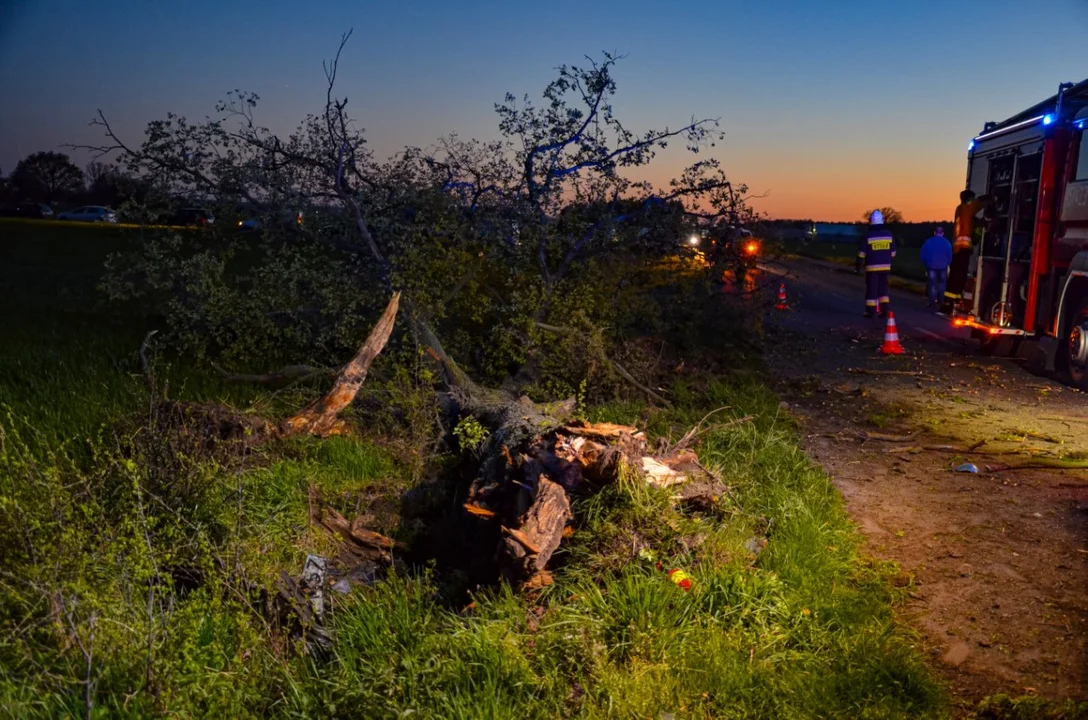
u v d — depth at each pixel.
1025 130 11.70
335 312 8.62
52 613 3.57
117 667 3.47
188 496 4.99
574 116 9.07
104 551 4.07
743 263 11.03
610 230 9.37
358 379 7.11
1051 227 11.34
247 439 6.18
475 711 3.43
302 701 3.47
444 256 8.88
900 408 9.40
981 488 6.61
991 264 12.77
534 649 3.83
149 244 8.73
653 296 10.97
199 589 4.04
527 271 9.51
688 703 3.61
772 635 4.08
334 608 4.39
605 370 8.66
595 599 4.16
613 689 3.58
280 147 9.00
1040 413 9.22
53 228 41.56
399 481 6.36
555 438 5.36
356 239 9.40
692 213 10.23
